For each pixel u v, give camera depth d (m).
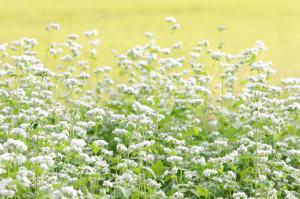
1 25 31.31
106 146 12.69
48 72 12.20
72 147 9.38
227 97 13.96
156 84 15.31
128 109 13.83
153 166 10.54
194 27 30.92
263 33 29.42
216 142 11.64
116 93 15.63
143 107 10.78
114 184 10.21
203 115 14.28
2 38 27.39
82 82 14.88
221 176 10.70
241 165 11.93
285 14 35.16
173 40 27.00
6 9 37.38
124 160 10.63
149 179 10.10
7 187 9.09
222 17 34.38
